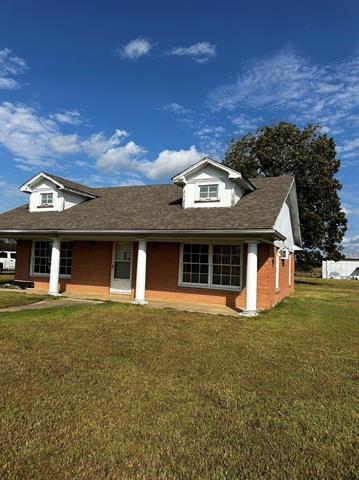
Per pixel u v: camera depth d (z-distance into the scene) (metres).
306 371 4.84
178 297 12.12
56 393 3.78
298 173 28.30
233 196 11.51
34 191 15.12
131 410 3.43
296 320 9.16
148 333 6.86
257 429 3.14
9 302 10.42
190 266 12.13
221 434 3.03
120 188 17.20
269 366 5.02
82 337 6.34
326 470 2.56
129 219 12.01
